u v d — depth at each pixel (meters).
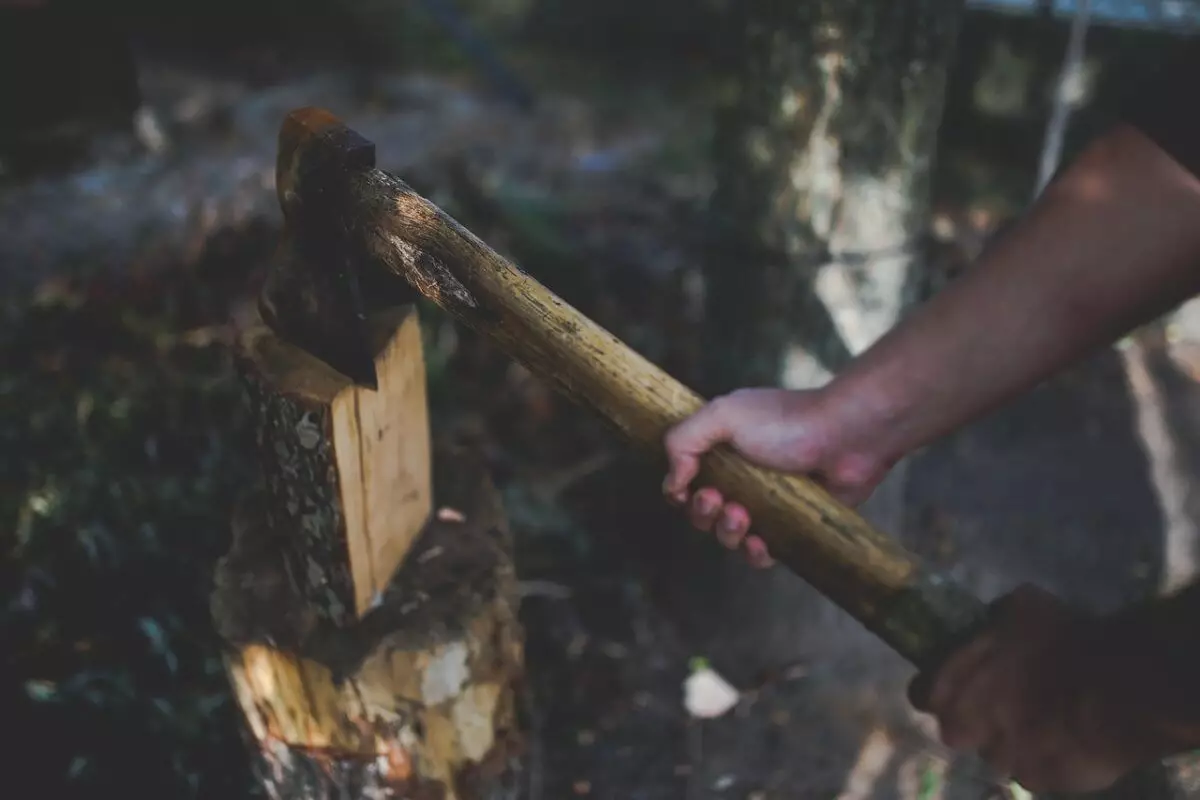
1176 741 0.77
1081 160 1.05
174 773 1.76
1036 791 0.88
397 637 1.29
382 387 1.25
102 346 2.73
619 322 3.02
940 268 3.15
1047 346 1.10
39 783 1.73
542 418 2.72
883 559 1.03
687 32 6.38
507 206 3.53
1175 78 0.99
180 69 5.45
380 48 6.08
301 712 1.33
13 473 2.27
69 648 1.94
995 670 0.87
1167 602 0.79
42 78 3.83
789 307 1.93
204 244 3.14
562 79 5.93
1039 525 2.52
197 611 2.02
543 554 2.34
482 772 1.43
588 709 2.04
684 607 2.22
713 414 1.11
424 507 1.46
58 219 3.39
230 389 2.58
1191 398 3.00
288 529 1.30
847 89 1.77
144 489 2.27
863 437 1.17
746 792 1.89
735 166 1.91
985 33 3.74
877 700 2.06
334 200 1.09
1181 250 1.00
